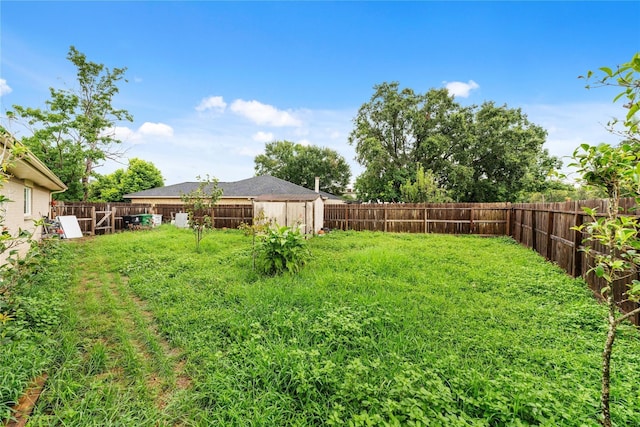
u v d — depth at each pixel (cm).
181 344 323
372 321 362
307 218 1120
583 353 291
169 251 827
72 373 267
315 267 635
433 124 2117
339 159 3675
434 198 1566
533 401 213
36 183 823
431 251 820
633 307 356
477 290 498
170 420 218
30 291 444
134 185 2705
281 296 448
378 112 2230
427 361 278
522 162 1944
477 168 2150
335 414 206
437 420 198
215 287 509
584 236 526
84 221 1275
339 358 288
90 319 384
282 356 281
